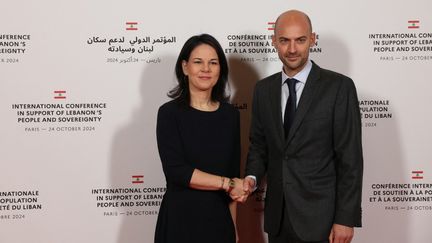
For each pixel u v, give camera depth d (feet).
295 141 6.48
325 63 8.75
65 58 8.64
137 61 8.71
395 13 8.64
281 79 6.86
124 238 8.93
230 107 6.84
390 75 8.75
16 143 8.71
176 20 8.65
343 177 6.35
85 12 8.59
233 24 8.68
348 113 6.31
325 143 6.46
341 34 8.69
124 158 8.86
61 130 8.75
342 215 6.26
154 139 8.84
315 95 6.44
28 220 8.84
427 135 8.82
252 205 8.95
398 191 8.89
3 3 8.50
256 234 8.95
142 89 8.76
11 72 8.60
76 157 8.81
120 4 8.61
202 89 6.64
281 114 6.67
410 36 8.67
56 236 8.88
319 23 8.69
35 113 8.69
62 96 8.70
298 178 6.51
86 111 8.75
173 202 6.56
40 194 8.81
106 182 8.87
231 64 8.75
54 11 8.56
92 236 8.88
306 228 6.48
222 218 6.57
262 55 8.73
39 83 8.65
